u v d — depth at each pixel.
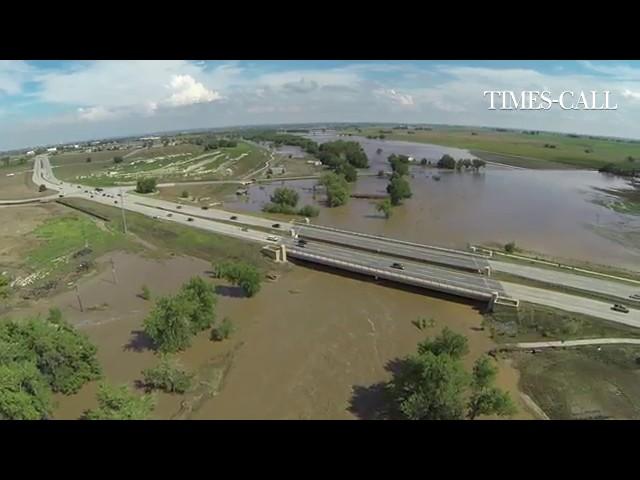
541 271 108.69
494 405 57.72
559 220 165.75
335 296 103.00
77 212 173.38
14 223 156.88
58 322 80.12
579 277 105.00
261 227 148.75
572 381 71.06
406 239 143.00
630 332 81.44
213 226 150.00
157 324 77.00
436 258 117.56
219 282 111.31
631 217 170.38
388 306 97.69
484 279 104.00
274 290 106.38
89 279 113.75
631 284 101.06
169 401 66.75
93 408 65.31
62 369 68.06
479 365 65.25
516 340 83.00
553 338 82.19
